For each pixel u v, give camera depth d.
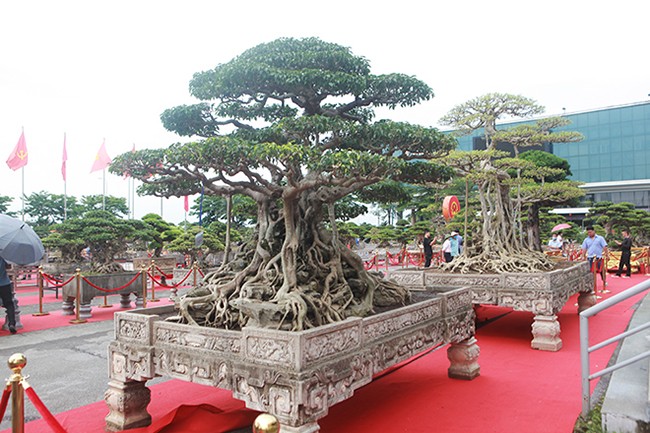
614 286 15.55
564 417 5.02
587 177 48.78
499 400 5.62
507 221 12.16
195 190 6.35
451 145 6.06
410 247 30.25
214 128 6.93
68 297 12.72
